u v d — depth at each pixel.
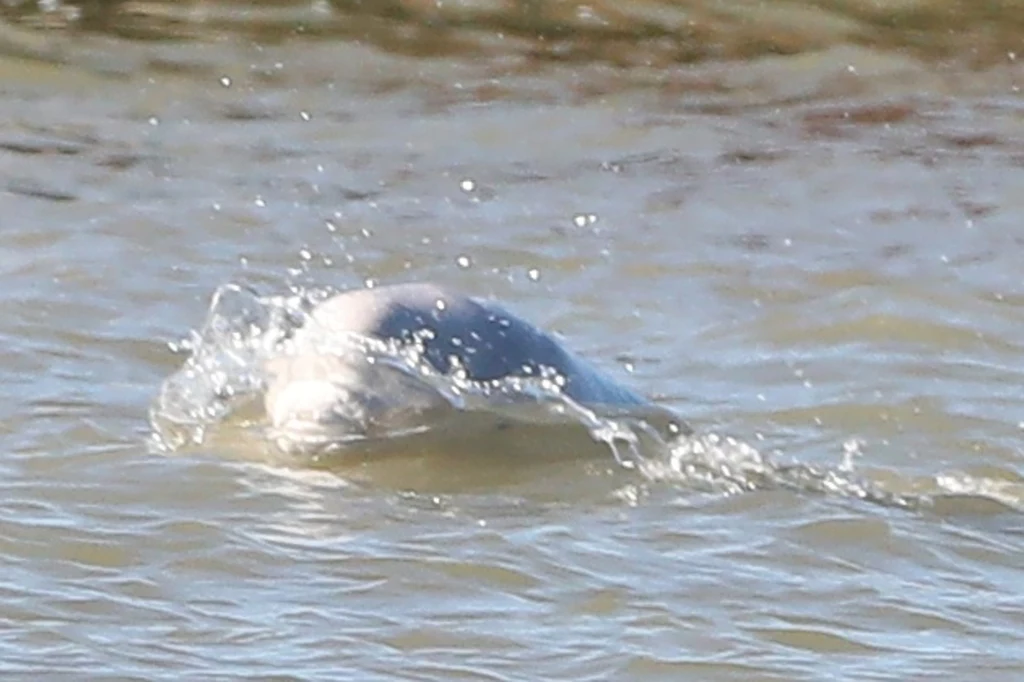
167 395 32.47
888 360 36.59
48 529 27.45
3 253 41.66
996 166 51.47
